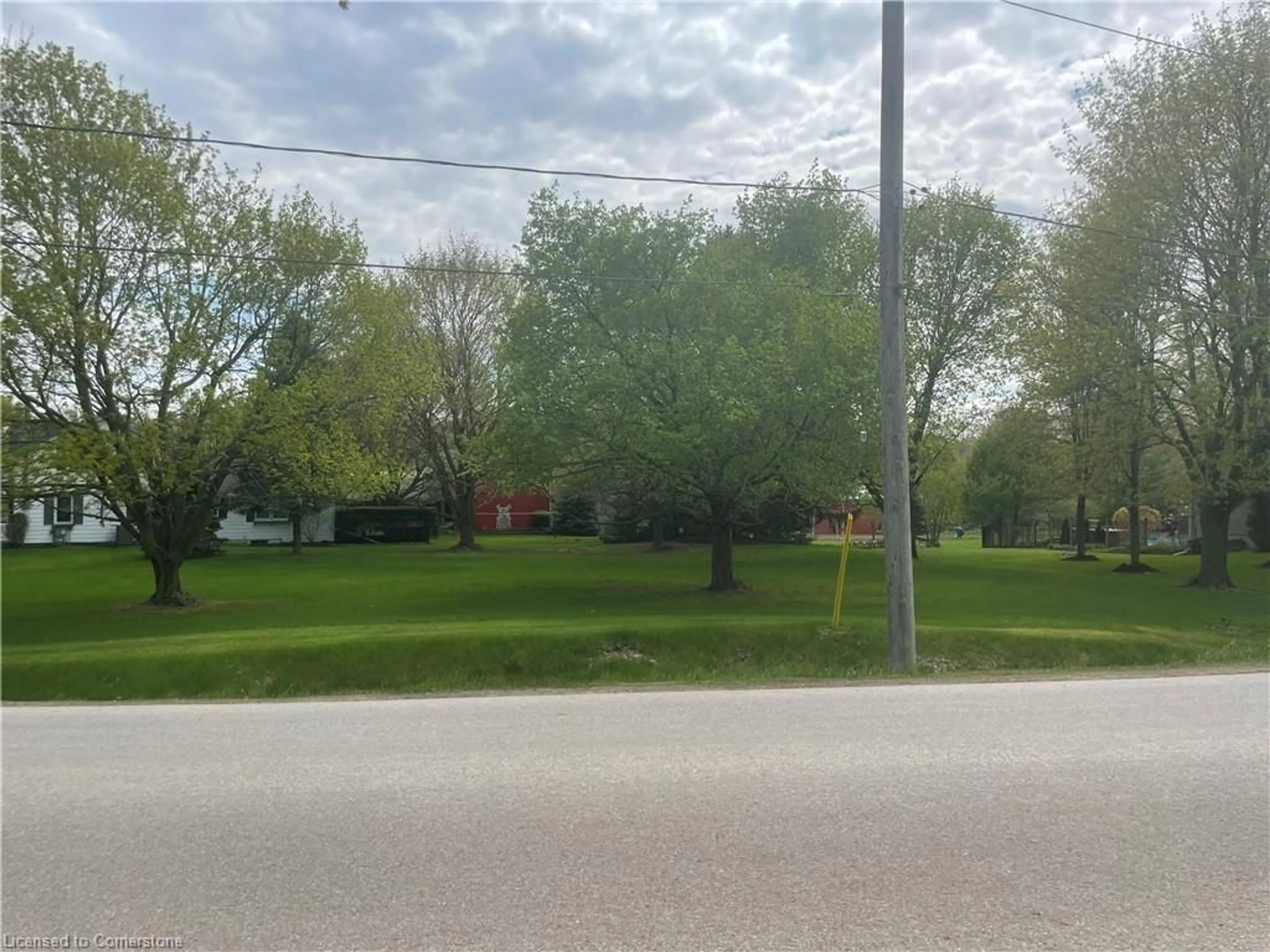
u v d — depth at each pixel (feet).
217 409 68.69
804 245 107.24
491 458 78.59
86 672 47.14
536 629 56.49
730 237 92.38
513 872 15.66
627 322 73.67
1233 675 38.17
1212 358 86.12
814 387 68.85
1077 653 56.08
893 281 45.91
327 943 13.26
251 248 74.59
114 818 18.49
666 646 55.06
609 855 16.34
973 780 20.67
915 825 17.79
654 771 21.67
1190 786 20.21
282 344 78.48
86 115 67.26
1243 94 84.07
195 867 16.01
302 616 69.26
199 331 70.95
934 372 116.06
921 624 63.77
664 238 76.18
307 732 26.71
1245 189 83.71
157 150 71.20
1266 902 14.47
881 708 29.78
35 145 65.26
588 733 26.00
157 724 28.45
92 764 22.90
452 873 15.64
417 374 88.12
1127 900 14.53
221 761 23.07
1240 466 84.38
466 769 21.99
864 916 13.99
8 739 26.18
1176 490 99.09
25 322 63.67
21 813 18.88
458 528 156.25
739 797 19.53
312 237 76.84
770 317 73.87
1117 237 85.97
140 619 68.90
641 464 73.67
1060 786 20.16
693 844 16.87
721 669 52.70
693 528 148.05
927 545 195.00
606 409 70.90
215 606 75.66
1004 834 17.29
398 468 123.44
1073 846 16.72
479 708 30.83
